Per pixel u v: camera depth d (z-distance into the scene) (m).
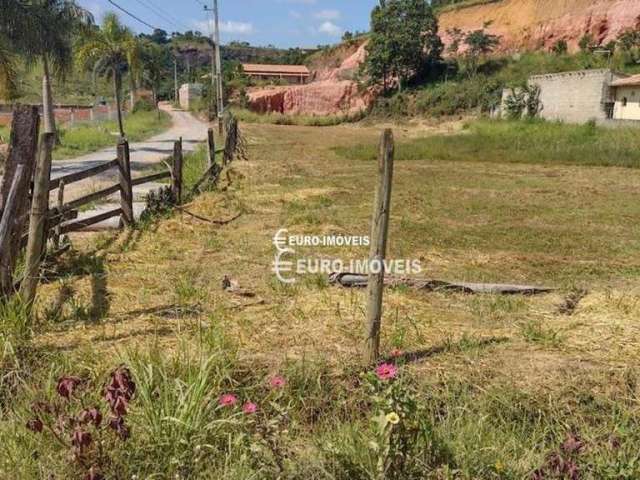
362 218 9.09
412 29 48.72
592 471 2.62
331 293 5.18
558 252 7.47
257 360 3.66
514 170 17.31
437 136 31.28
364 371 3.54
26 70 19.75
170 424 2.76
